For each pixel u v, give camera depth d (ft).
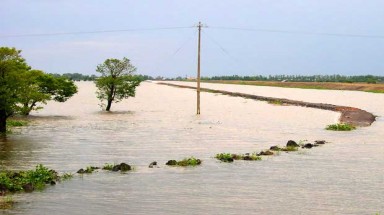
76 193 63.57
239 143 114.21
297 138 124.06
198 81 205.16
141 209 56.65
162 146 108.06
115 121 170.91
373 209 56.85
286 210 56.39
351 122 166.30
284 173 77.25
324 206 58.03
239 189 66.33
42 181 69.05
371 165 84.48
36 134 128.57
